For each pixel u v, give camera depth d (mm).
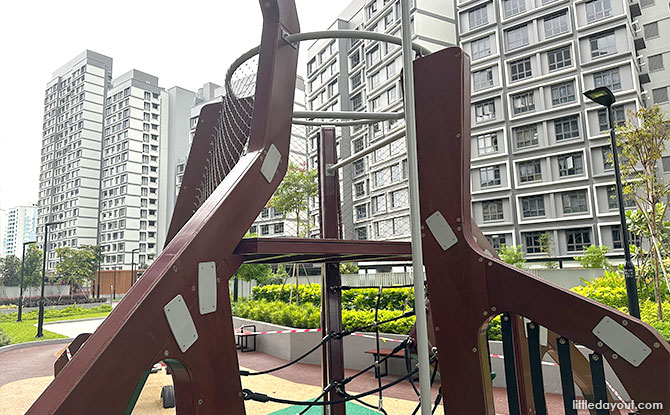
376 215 31375
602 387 2062
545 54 29188
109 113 70562
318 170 4883
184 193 3781
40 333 16125
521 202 28906
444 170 2617
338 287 4309
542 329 3398
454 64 2670
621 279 10852
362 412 5598
